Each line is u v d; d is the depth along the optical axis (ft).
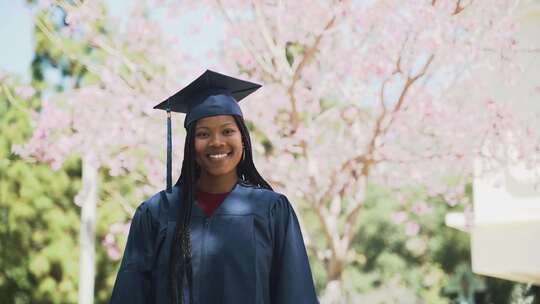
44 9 33.83
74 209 54.13
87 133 32.60
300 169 36.11
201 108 13.24
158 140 33.09
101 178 49.32
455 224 40.45
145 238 12.94
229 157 12.94
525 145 31.99
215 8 34.27
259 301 12.44
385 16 31.14
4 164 50.75
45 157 33.94
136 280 12.75
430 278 80.94
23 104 50.01
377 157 32.96
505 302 68.08
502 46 31.24
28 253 54.03
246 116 34.86
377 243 81.71
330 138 37.06
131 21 34.65
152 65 38.55
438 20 29.30
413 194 45.91
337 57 33.47
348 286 82.64
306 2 31.32
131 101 32.27
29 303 54.29
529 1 34.76
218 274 12.51
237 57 34.04
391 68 30.76
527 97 35.76
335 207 34.42
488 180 33.91
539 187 37.29
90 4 33.22
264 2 33.35
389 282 82.84
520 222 38.52
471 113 33.55
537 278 41.04
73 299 53.78
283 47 34.27
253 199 13.00
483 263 41.22
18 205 52.95
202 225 12.76
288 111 35.50
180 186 13.26
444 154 33.37
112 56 34.81
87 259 37.88
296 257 12.92
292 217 13.16
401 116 32.42
